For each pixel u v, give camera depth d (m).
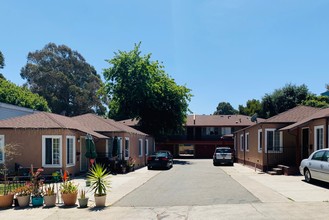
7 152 18.25
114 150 24.38
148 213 9.99
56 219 9.56
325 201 11.31
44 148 19.66
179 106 43.84
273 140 23.73
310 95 51.69
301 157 21.58
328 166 13.91
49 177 18.83
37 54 63.31
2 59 54.47
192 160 43.97
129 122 52.12
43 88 59.25
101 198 11.20
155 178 20.00
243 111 71.88
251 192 13.57
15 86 46.78
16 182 15.31
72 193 11.40
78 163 22.25
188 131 54.66
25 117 21.31
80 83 66.25
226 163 32.09
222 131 54.28
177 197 12.69
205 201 11.70
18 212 10.52
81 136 23.12
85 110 61.88
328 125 17.80
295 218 8.95
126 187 15.86
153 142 43.59
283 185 15.55
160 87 43.00
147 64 43.69
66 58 65.69
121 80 43.41
